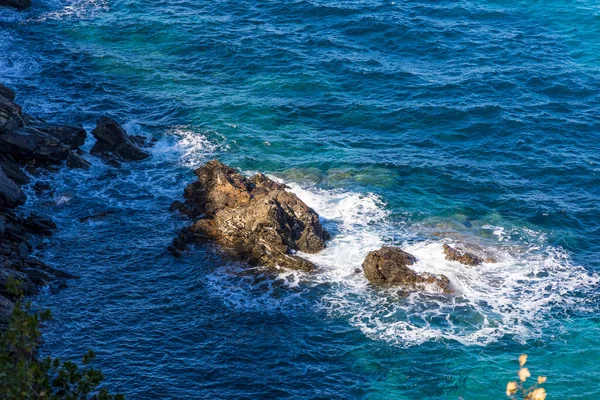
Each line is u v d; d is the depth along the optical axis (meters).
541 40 91.38
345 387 46.31
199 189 63.69
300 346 49.31
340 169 68.69
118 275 55.31
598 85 82.06
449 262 56.97
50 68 84.50
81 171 66.94
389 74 84.25
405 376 47.19
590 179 67.62
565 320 51.75
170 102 79.12
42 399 30.42
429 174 68.06
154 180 66.69
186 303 52.88
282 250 57.16
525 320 51.69
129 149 69.50
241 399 45.25
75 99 79.00
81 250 57.56
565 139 73.31
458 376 47.16
